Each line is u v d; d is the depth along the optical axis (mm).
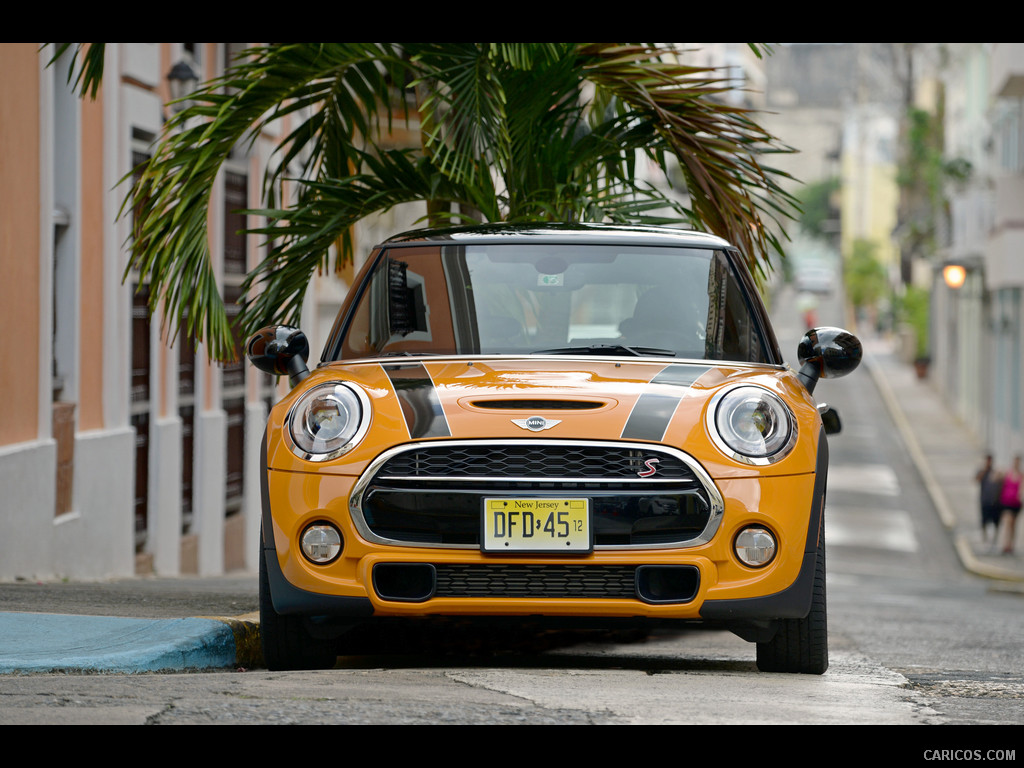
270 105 10953
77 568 15102
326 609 6461
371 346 7551
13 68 13727
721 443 6473
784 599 6480
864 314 109500
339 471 6438
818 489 6645
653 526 6367
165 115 18312
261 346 7660
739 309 7758
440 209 11844
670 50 11148
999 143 48188
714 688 6301
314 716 5223
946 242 58250
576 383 6766
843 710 5832
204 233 10578
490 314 7586
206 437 20031
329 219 11008
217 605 9617
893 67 71438
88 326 15914
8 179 13531
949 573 32062
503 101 10609
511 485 6371
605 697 5832
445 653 8750
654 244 7992
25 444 13750
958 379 60375
